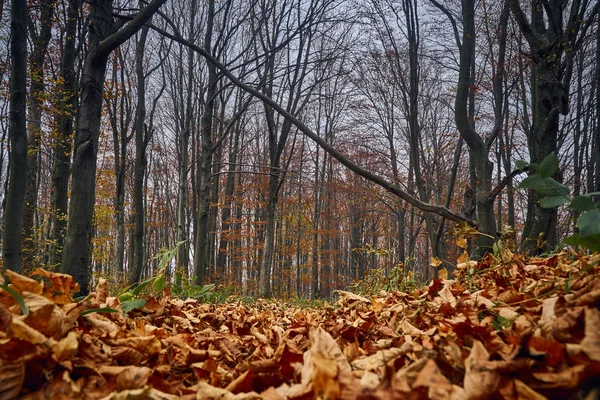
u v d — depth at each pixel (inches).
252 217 1325.0
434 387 30.7
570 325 39.4
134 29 134.1
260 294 482.9
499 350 45.2
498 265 97.0
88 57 135.6
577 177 657.6
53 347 40.8
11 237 140.6
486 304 67.7
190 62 610.9
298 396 38.5
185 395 43.3
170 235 1528.1
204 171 399.5
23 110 144.2
